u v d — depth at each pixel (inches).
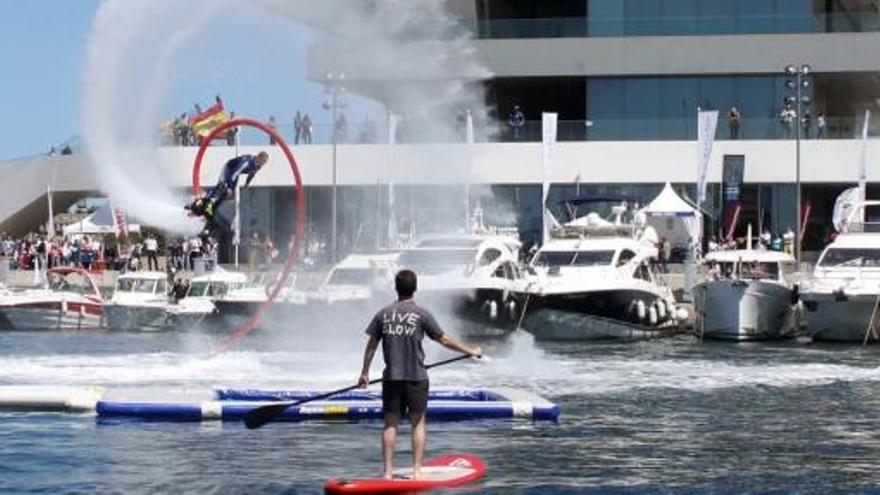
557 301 3097.9
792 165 4458.7
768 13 4645.7
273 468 1262.3
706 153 3978.8
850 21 4606.3
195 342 3002.0
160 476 1224.2
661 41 4670.3
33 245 4375.0
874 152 4421.8
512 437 1471.5
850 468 1293.1
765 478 1235.9
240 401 1625.2
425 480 1170.6
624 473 1255.5
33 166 4931.1
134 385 1882.4
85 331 3558.1
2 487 1173.7
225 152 4067.4
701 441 1456.7
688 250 3757.4
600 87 4726.9
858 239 3139.8
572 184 4542.3
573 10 4872.0
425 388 1107.3
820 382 2092.8
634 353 2738.7
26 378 2006.6
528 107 4913.9
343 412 1579.7
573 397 1865.2
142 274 3690.9
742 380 2113.7
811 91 4712.1
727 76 4672.7
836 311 3034.0
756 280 3164.4
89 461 1302.9
